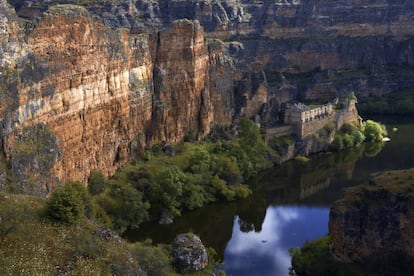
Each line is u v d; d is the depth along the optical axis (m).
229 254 97.56
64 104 97.56
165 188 110.94
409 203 80.44
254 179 137.00
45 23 91.31
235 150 136.50
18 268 52.28
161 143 135.75
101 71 110.06
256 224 110.81
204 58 153.00
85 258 56.28
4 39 80.88
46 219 61.00
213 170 126.62
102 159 113.25
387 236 82.06
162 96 136.62
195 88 146.75
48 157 88.56
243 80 172.88
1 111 78.31
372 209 82.69
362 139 169.00
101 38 109.81
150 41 134.38
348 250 84.62
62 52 96.12
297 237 104.69
